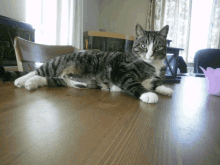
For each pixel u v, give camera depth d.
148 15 3.89
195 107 0.62
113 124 0.41
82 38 2.98
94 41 2.81
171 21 3.77
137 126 0.40
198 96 0.85
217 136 0.36
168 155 0.28
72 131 0.35
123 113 0.50
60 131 0.35
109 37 2.81
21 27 1.61
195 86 1.21
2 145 0.29
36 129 0.36
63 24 2.51
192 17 3.88
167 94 0.87
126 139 0.33
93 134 0.34
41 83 0.88
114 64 0.97
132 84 0.84
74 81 0.98
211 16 3.74
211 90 0.87
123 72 0.94
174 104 0.66
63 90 0.82
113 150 0.28
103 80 0.97
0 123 0.38
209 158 0.27
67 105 0.55
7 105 0.51
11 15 1.63
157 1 3.77
